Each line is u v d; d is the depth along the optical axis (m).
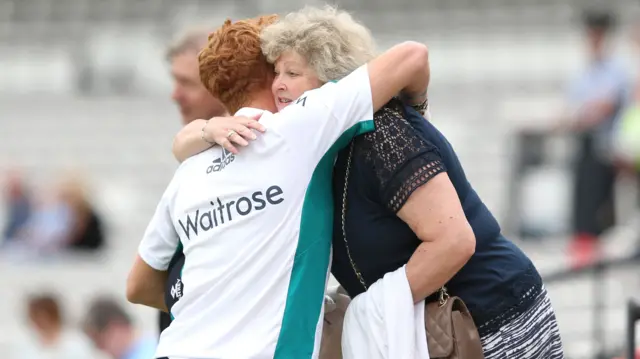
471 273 10.24
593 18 35.88
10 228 41.00
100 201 43.06
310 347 9.91
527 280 10.37
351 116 9.98
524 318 10.31
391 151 9.91
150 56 51.69
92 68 51.91
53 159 47.53
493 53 48.53
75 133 48.38
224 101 10.87
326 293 11.05
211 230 10.13
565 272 19.36
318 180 10.04
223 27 10.73
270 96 10.73
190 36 13.16
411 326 9.81
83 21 54.44
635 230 31.16
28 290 37.22
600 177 33.03
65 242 39.09
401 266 10.25
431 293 9.96
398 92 10.38
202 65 10.73
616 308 27.94
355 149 10.09
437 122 44.78
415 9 51.88
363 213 10.15
